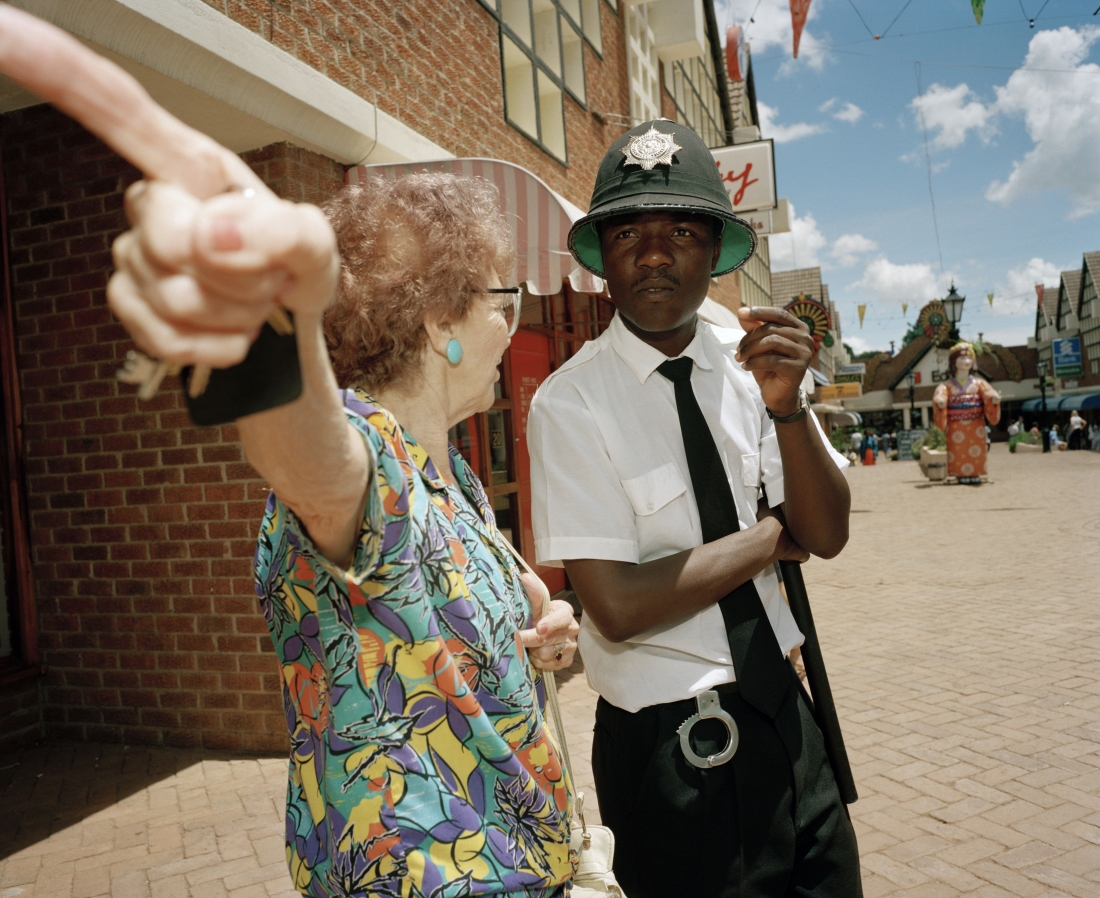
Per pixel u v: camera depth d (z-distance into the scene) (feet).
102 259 13.29
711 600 4.37
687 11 37.04
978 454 54.60
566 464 4.56
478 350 3.36
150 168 1.35
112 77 1.26
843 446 119.75
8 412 13.84
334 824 2.68
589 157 26.37
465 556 3.02
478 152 17.76
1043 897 8.14
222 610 12.87
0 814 11.07
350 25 13.34
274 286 1.42
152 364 1.44
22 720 13.66
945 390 54.80
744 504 4.90
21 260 13.71
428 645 2.69
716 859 4.26
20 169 13.62
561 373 4.89
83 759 12.93
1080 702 13.34
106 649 13.56
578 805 3.69
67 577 13.74
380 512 2.40
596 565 4.41
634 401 4.77
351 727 2.66
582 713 14.25
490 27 18.71
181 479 13.00
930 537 32.45
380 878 2.64
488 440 20.90
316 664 2.83
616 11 31.04
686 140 4.71
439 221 3.17
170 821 10.63
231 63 10.38
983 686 14.39
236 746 12.89
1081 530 31.60
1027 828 9.48
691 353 4.90
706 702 4.37
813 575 26.08
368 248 3.09
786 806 4.32
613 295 4.83
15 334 13.83
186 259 1.29
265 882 9.02
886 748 11.95
